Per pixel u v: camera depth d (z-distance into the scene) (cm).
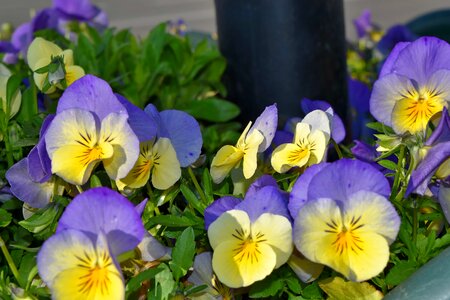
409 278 48
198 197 56
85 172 51
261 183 51
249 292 51
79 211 48
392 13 263
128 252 49
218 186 56
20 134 61
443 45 53
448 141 50
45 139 52
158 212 54
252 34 69
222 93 76
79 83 52
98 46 79
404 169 54
